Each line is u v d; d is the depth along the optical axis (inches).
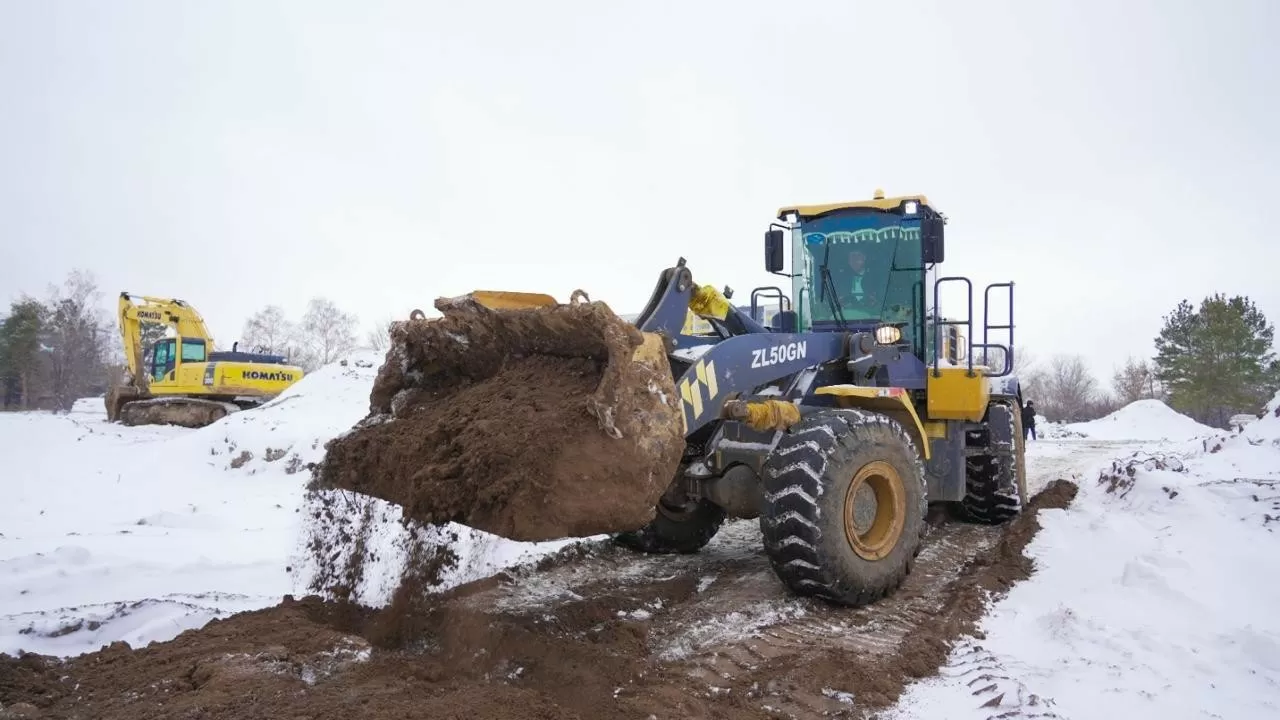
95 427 848.3
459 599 186.2
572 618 191.3
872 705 143.2
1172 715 134.8
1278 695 143.0
